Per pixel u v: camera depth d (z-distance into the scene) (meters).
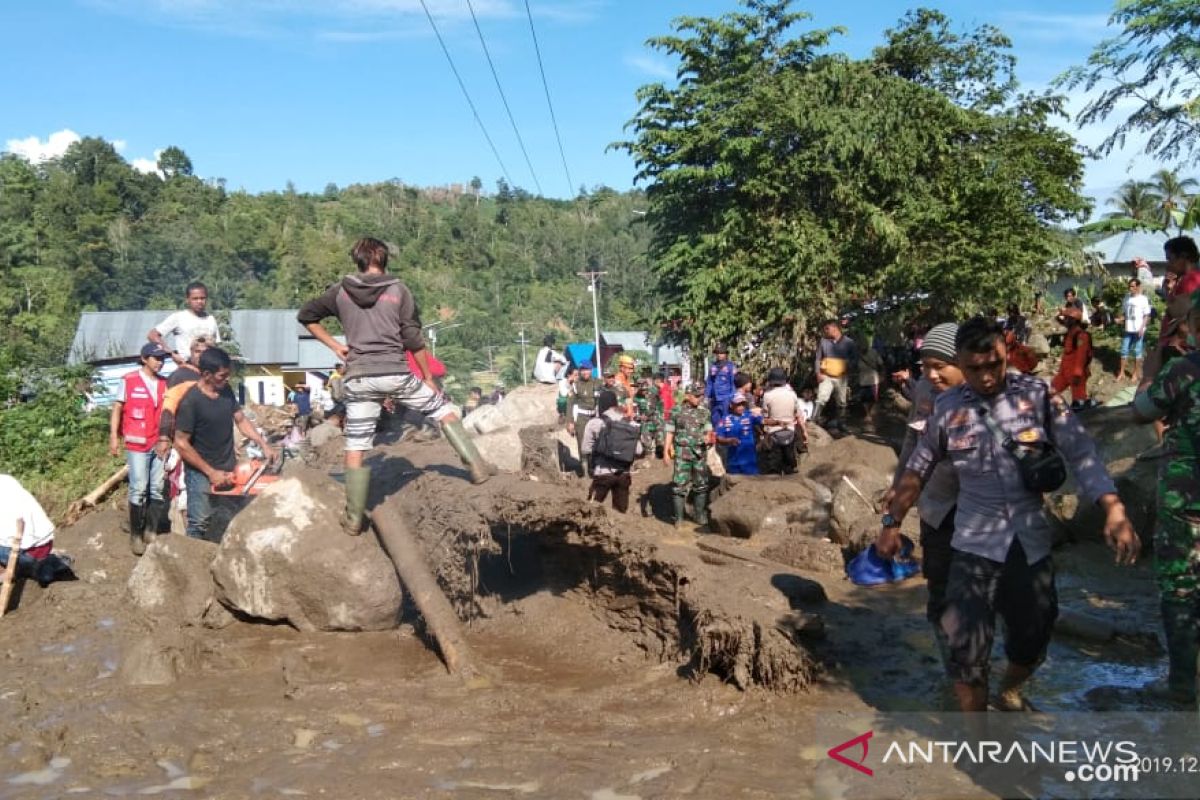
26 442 13.70
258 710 5.25
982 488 4.20
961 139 18.56
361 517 6.84
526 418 16.45
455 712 5.17
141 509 9.05
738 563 8.37
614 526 6.36
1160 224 18.94
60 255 84.62
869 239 17.69
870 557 6.20
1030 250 17.11
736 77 19.34
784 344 18.70
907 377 10.28
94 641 6.57
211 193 128.88
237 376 28.44
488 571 6.98
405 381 6.71
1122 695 4.91
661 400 15.32
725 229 18.45
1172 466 4.71
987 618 4.14
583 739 4.76
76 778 4.44
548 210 175.25
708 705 5.14
